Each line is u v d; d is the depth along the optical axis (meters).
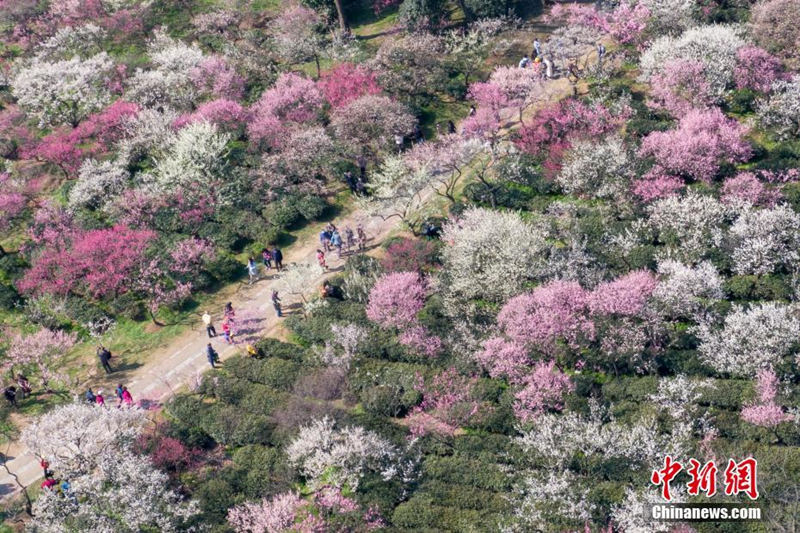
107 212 74.12
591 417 53.12
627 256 62.94
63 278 67.88
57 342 64.38
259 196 73.62
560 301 56.88
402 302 59.94
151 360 63.81
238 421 56.62
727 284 60.19
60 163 78.81
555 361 56.88
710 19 83.62
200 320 66.06
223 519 51.88
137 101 83.94
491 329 58.72
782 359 54.00
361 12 95.69
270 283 68.00
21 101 84.69
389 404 56.31
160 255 69.19
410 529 49.69
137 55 92.81
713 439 51.06
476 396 55.69
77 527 51.47
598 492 49.28
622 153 67.88
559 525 48.09
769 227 60.75
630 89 78.06
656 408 52.81
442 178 73.31
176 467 55.31
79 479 53.41
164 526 51.00
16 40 96.25
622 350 55.19
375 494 51.66
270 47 90.62
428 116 80.88
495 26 86.31
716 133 69.81
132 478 52.53
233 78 84.75
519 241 61.69
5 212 75.50
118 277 66.50
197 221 71.56
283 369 59.12
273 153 76.94
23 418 61.09
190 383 59.91
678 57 76.50
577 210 66.75
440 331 59.78
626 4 83.94
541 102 78.44
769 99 73.88
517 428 53.19
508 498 50.03
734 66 75.25
